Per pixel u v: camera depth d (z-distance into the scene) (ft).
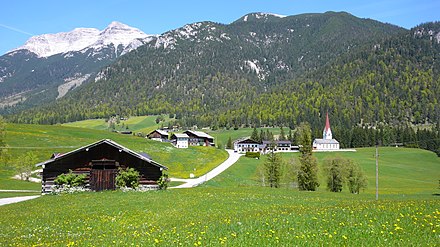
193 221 78.64
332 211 76.69
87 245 56.44
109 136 533.96
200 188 185.78
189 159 453.17
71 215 98.17
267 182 339.16
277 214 78.28
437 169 500.74
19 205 128.06
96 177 175.32
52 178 174.09
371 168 481.46
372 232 53.01
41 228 81.92
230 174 378.94
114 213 98.94
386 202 98.68
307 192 185.68
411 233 52.19
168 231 63.16
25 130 463.01
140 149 462.60
